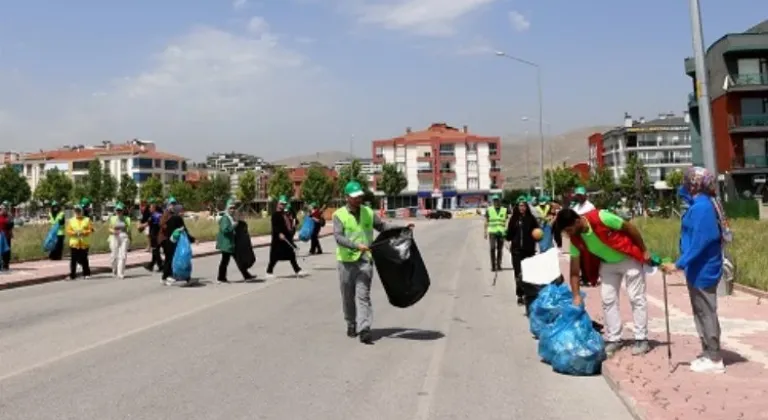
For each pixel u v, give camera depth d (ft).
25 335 32.78
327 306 41.93
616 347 25.77
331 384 23.06
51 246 80.02
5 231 68.54
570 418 19.22
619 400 20.79
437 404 20.72
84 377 24.16
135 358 27.20
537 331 29.91
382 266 30.40
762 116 187.11
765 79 188.14
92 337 31.96
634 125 402.72
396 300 30.60
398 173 393.09
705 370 22.29
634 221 116.37
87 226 62.90
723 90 190.19
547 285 31.37
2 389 22.59
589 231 25.18
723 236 22.07
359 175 373.61
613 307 25.81
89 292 51.26
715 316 22.20
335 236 30.22
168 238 55.26
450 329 33.73
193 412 19.95
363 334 29.99
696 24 42.34
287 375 24.30
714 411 18.07
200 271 67.77
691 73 205.77
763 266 48.06
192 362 26.40
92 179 391.24
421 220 295.07
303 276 61.31
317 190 367.86
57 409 20.26
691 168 22.33
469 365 25.82
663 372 22.38
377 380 23.59
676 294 43.06
